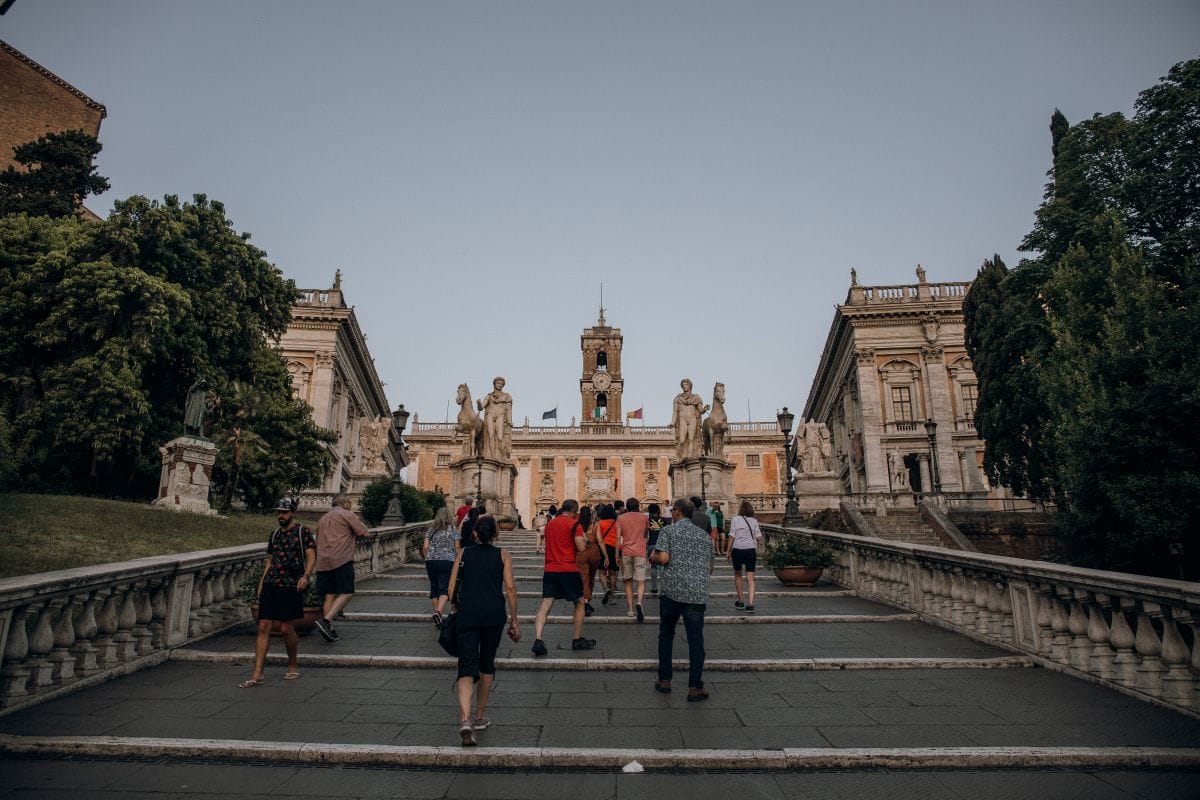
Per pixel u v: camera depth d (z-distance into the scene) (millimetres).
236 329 26125
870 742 5219
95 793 4285
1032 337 24234
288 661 7047
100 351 21359
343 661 7621
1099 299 16953
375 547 15344
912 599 10961
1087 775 4715
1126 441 10273
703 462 25203
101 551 12242
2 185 29141
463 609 5477
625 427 73562
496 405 27781
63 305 21562
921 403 45438
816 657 7922
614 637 9234
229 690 6512
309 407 29875
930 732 5434
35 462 21281
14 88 34094
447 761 4875
